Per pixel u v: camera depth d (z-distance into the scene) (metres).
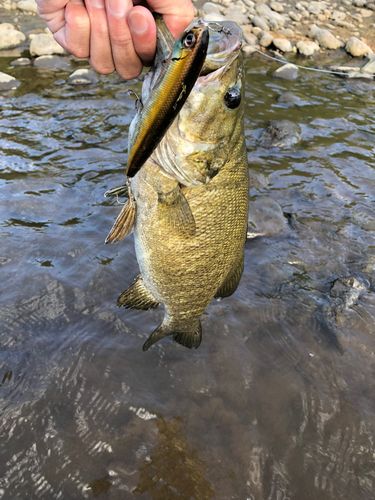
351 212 0.94
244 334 0.65
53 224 0.82
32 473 0.48
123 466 0.49
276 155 1.13
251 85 1.53
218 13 1.89
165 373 0.59
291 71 1.61
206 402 0.56
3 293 0.67
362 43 1.87
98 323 0.65
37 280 0.70
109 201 0.89
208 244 0.40
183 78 0.25
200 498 0.47
